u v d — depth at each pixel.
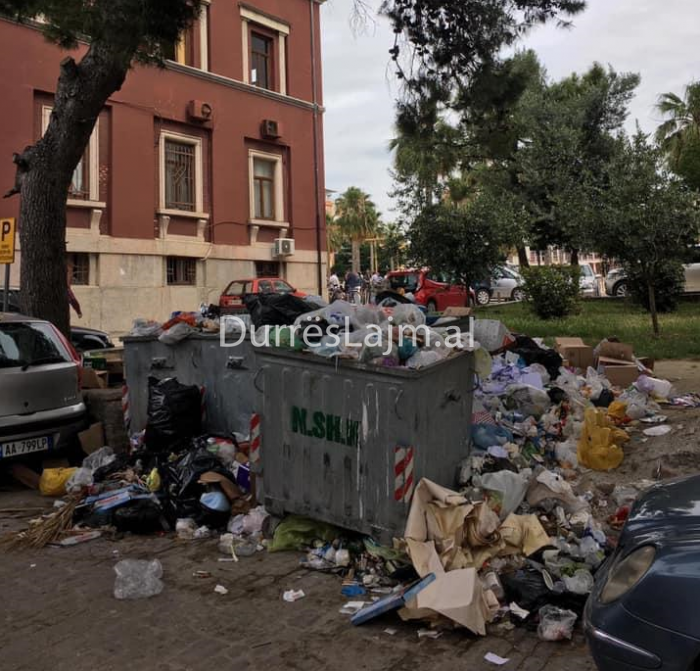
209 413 6.08
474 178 26.14
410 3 9.05
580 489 4.90
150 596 3.84
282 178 23.97
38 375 6.16
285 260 23.92
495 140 10.63
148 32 8.17
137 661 3.18
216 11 21.56
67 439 6.38
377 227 56.19
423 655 3.17
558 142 24.77
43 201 9.09
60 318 9.23
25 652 3.29
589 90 26.83
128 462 5.79
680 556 2.28
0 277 16.27
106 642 3.36
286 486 4.52
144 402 6.62
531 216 23.61
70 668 3.13
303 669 3.09
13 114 16.94
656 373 9.78
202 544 4.64
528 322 16.89
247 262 22.75
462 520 3.77
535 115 25.84
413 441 3.95
